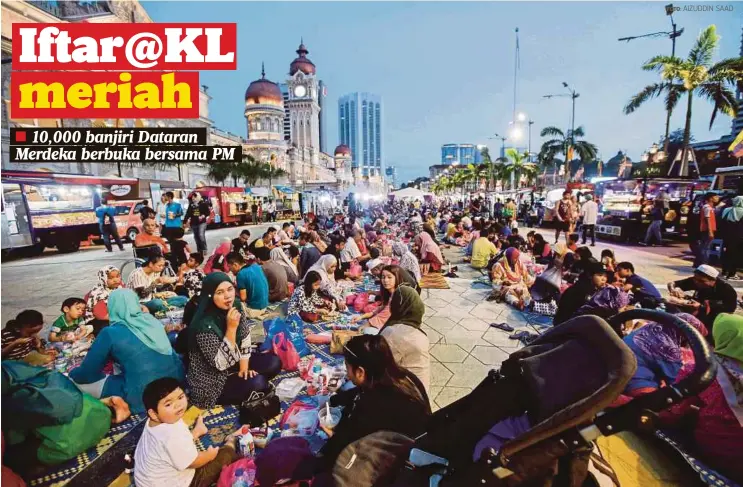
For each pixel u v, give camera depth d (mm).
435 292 7117
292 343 4164
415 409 2242
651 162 25297
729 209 7812
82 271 9930
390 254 10805
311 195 39562
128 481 2543
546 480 1492
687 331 1401
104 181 16312
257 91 64188
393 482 1847
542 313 5699
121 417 3135
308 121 89938
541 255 9070
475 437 1813
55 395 2588
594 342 1495
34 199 13375
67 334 4305
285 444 2416
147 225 9508
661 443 2646
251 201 30359
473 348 4555
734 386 2525
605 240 14891
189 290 6516
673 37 18312
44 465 2617
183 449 2219
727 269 7848
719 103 17516
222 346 3240
